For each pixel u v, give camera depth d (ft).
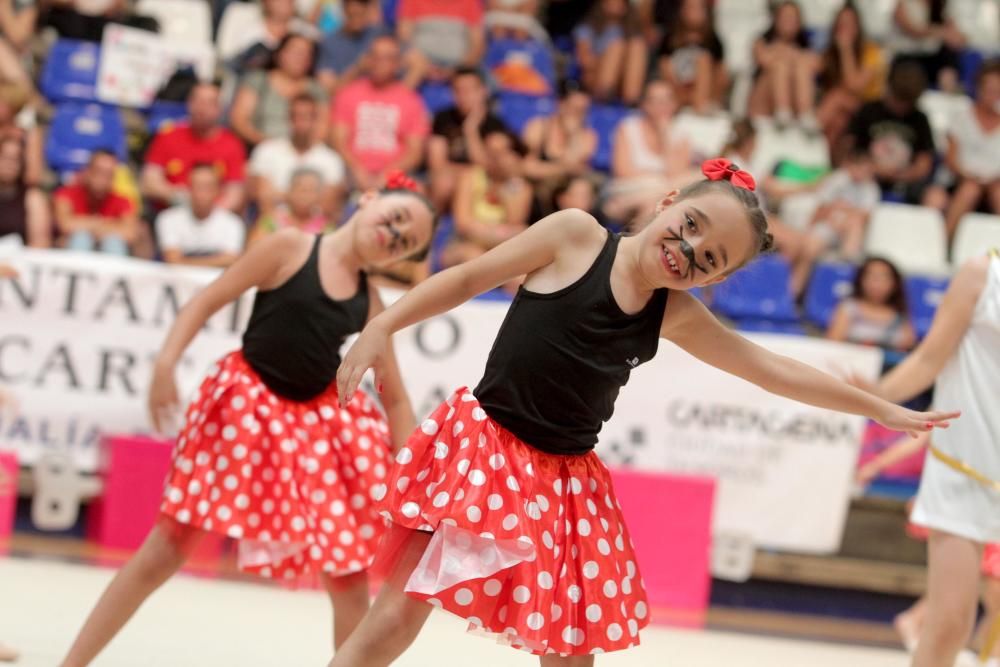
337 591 34.55
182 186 73.67
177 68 79.46
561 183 74.84
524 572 25.84
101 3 80.33
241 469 33.17
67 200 70.49
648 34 88.53
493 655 44.55
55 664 34.94
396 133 77.46
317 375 34.45
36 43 80.18
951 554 33.99
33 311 59.98
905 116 84.48
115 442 57.67
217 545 59.41
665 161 79.10
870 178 81.82
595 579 27.09
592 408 27.27
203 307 34.73
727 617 59.26
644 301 27.27
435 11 84.74
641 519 59.57
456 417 26.81
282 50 78.18
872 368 62.95
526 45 86.53
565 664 27.04
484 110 77.30
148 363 60.75
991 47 94.32
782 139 84.94
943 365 34.94
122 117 78.02
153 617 44.47
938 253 80.48
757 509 62.69
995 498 33.78
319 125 75.25
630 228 29.14
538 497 26.71
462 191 74.90
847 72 87.25
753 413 62.64
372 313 35.68
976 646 54.70
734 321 74.64
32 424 60.13
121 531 57.67
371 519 34.32
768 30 86.79
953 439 34.40
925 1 93.35
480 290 27.14
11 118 72.23
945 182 86.53
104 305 60.44
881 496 64.90
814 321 76.13
